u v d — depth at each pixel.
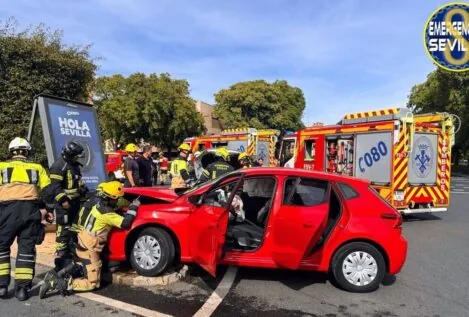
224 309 4.84
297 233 5.41
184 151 10.16
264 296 5.32
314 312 4.83
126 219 5.34
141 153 10.18
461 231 10.20
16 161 5.15
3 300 4.95
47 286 5.00
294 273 6.34
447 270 6.71
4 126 9.35
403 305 5.11
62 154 6.07
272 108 48.75
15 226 4.91
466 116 31.75
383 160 11.36
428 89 37.03
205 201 5.84
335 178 5.77
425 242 8.91
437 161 11.78
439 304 5.16
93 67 10.93
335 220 5.67
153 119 34.75
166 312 4.69
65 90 10.34
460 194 19.27
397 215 5.73
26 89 9.48
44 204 5.39
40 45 9.77
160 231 5.79
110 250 5.83
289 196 5.60
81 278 5.40
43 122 7.48
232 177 5.95
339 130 12.86
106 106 33.97
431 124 11.75
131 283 5.61
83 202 6.30
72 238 5.92
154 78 35.97
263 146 18.81
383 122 11.38
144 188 6.88
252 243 5.91
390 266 5.59
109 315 4.55
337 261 5.58
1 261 4.99
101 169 8.32
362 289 5.54
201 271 6.25
